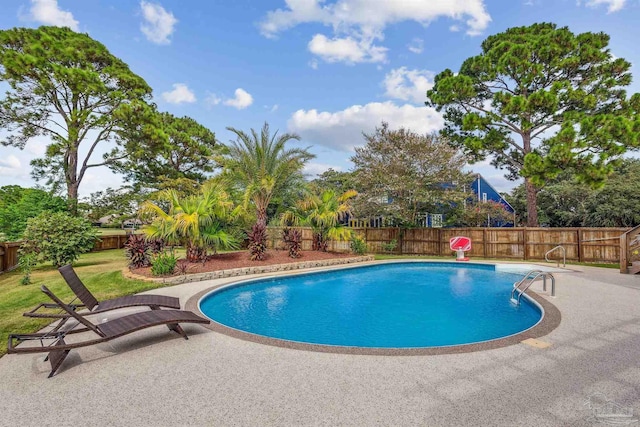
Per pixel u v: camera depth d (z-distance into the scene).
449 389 3.38
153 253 11.55
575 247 15.48
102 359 4.23
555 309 6.59
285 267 12.45
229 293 9.35
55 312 6.54
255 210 16.36
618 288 8.85
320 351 4.48
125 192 23.41
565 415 2.89
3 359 4.25
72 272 5.44
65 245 11.82
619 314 6.23
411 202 19.05
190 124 27.36
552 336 5.00
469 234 17.86
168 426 2.78
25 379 3.67
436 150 18.30
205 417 2.90
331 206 16.03
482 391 3.34
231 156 17.45
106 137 22.67
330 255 15.14
